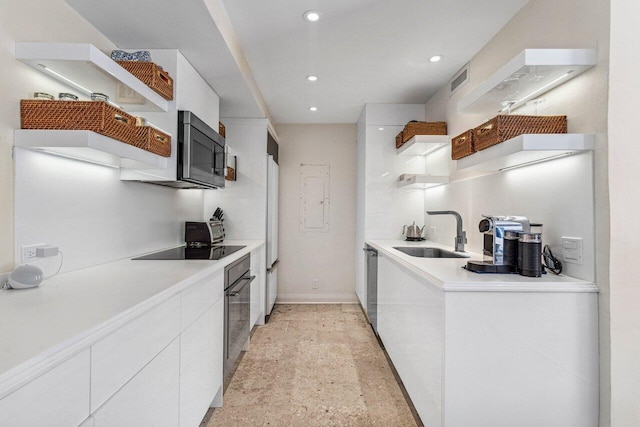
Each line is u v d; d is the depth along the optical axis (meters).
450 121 2.98
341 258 4.55
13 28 1.30
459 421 1.42
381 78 3.01
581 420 1.42
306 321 3.74
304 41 2.36
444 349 1.42
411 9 1.98
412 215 3.65
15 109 1.30
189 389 1.51
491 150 1.71
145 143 1.69
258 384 2.35
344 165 4.54
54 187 1.48
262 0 1.90
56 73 1.44
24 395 0.65
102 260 1.80
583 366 1.42
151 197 2.33
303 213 4.54
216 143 2.52
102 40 1.88
